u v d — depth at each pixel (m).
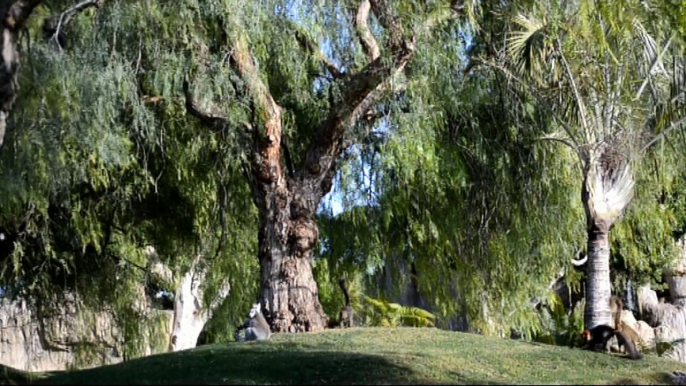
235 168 19.92
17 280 22.11
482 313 24.14
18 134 14.44
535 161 21.42
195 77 17.48
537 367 14.00
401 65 18.34
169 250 23.72
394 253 24.17
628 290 31.78
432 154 20.55
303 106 20.52
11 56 11.70
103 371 12.94
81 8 15.09
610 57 17.27
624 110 17.27
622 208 17.66
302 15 19.14
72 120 15.12
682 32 16.72
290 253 18.64
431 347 15.38
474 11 19.77
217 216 22.20
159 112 19.05
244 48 18.14
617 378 13.32
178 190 22.00
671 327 30.47
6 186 15.27
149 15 16.41
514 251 22.45
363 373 12.57
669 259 30.53
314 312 18.55
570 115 18.09
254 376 12.24
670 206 28.78
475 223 22.41
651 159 19.47
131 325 24.20
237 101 18.20
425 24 18.95
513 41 18.61
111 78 15.98
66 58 14.70
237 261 23.09
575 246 23.98
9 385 12.04
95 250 22.77
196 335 29.62
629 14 16.31
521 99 20.38
